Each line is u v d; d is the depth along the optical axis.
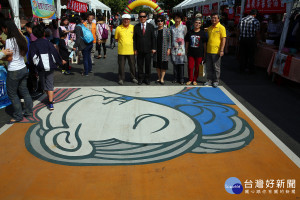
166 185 2.71
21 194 2.59
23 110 4.82
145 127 4.05
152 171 2.95
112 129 3.99
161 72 6.49
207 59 6.27
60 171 2.95
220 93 5.84
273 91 6.06
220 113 4.64
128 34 6.12
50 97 4.70
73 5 12.14
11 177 2.85
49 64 4.43
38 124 4.17
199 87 6.29
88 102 5.16
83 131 3.93
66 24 8.20
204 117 4.46
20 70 4.01
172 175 2.87
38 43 4.36
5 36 4.97
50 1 7.66
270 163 3.12
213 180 2.79
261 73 7.96
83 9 13.80
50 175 2.88
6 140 3.66
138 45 6.12
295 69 5.86
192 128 4.03
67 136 3.77
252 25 7.44
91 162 3.12
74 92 5.81
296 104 5.20
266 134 3.85
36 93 5.64
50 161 3.15
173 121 4.28
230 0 13.44
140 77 6.44
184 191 2.62
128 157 3.22
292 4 6.30
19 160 3.17
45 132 3.90
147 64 6.30
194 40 6.11
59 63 4.62
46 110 4.75
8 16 7.36
